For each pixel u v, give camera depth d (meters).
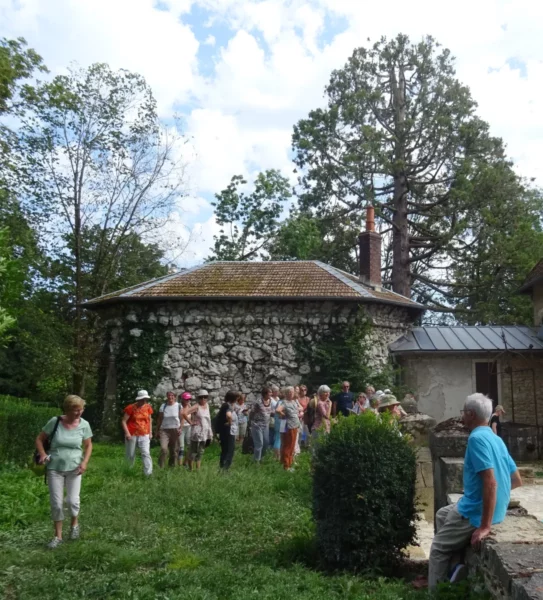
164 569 6.13
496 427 14.37
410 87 37.03
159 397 19.50
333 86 37.75
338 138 36.44
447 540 5.16
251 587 5.53
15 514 8.55
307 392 19.14
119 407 19.78
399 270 34.81
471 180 31.97
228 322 19.84
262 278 20.92
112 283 28.97
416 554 6.75
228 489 9.97
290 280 20.61
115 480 10.89
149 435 12.05
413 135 35.31
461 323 36.00
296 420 12.86
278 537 7.56
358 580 5.77
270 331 19.69
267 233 39.03
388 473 6.36
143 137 27.17
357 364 18.92
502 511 5.00
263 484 10.48
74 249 27.89
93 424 21.27
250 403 19.31
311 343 19.48
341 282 20.23
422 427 9.21
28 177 26.06
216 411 19.28
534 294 21.77
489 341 20.14
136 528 7.81
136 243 29.39
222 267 22.02
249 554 6.85
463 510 5.05
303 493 9.99
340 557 6.32
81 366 26.41
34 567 6.40
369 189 35.19
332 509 6.46
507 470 5.11
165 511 8.75
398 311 21.05
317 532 6.60
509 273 32.28
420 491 8.76
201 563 6.44
